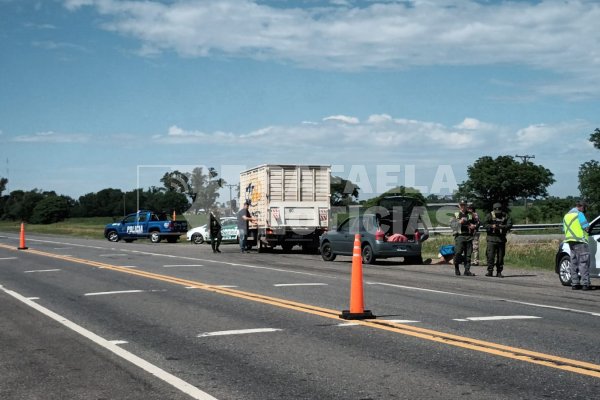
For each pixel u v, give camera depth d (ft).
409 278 63.00
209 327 34.91
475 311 40.37
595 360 26.61
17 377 24.71
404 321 36.35
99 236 195.21
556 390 22.20
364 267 77.36
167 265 77.56
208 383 23.52
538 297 48.14
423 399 21.30
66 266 77.10
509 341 30.60
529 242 115.03
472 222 67.26
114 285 55.93
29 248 120.67
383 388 22.67
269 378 24.16
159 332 33.65
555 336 31.86
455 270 67.62
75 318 38.50
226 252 107.34
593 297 48.60
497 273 66.08
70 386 23.34
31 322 37.24
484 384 23.04
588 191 264.31
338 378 24.08
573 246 54.49
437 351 28.53
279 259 89.92
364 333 32.78
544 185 359.46
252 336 32.27
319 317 37.86
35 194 524.93
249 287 53.57
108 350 29.37
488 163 363.56
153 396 21.93
